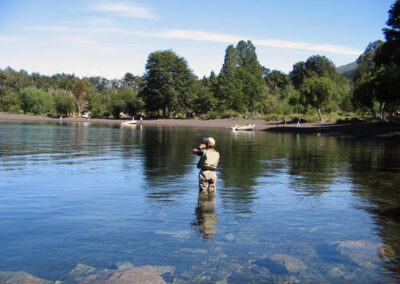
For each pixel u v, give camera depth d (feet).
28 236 14.49
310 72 437.99
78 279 10.66
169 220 17.01
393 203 21.16
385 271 11.58
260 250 13.25
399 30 135.13
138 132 119.03
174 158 44.29
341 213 18.76
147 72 282.36
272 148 62.80
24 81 458.09
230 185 26.71
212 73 320.09
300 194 23.59
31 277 10.80
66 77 563.07
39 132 102.12
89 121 263.49
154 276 10.91
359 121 153.28
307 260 12.38
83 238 14.33
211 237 14.62
